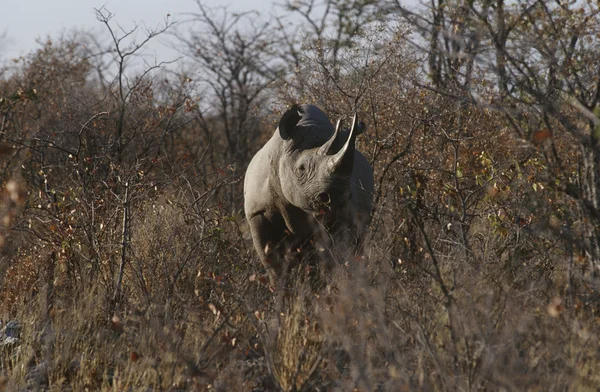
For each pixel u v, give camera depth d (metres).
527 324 19.67
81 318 23.38
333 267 26.09
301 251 28.28
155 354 21.19
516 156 29.05
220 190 45.28
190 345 21.92
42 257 28.64
